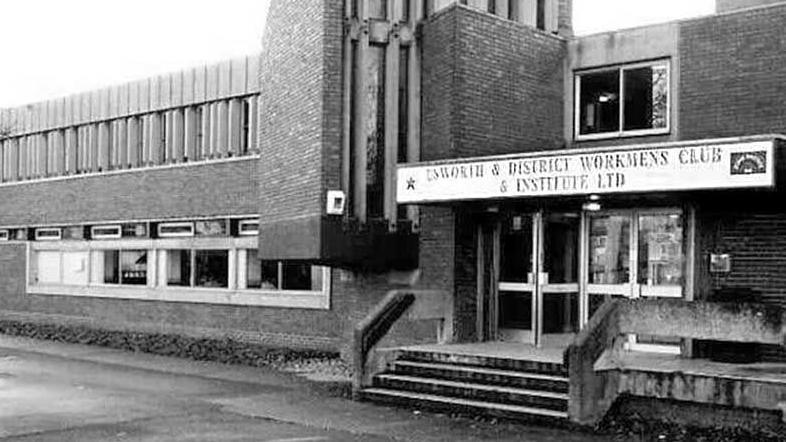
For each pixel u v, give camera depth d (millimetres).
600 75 18219
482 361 15031
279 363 20312
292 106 19000
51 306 32031
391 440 11953
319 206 17359
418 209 18219
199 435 12305
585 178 13914
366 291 19641
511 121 17828
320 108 17484
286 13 19656
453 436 12164
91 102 30547
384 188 18297
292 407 14586
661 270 16062
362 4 18188
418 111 18359
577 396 12516
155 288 27766
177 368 19906
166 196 27469
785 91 15469
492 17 17594
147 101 28312
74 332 28391
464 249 17344
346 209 17703
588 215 16859
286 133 19266
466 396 14141
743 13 16031
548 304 16859
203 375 18625
